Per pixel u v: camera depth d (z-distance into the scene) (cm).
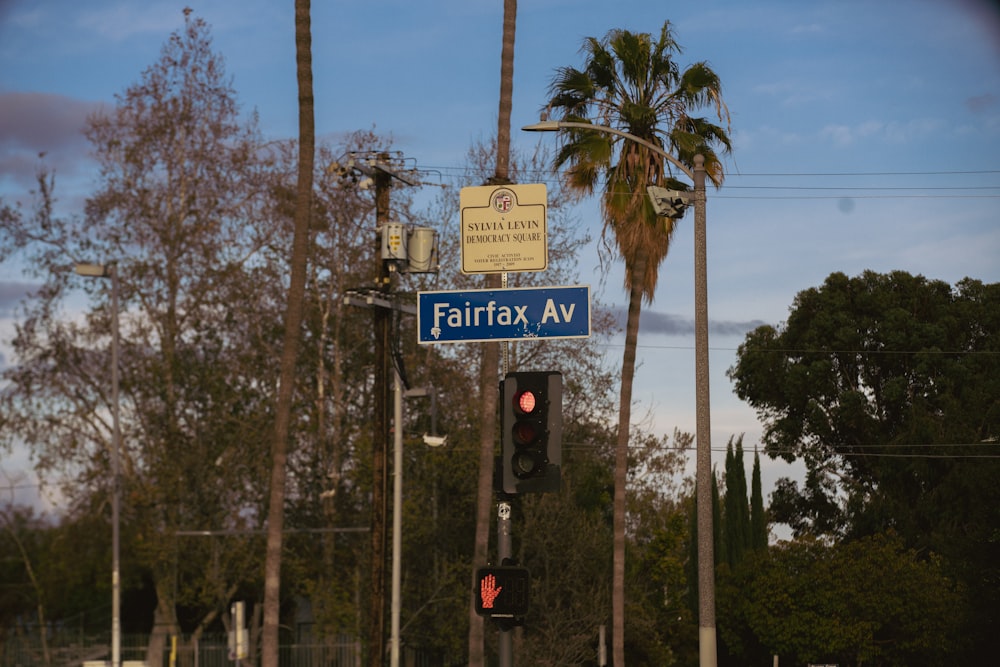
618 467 4284
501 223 1764
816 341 8006
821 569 6281
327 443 5325
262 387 5244
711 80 3947
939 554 6656
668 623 6412
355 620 4869
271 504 3131
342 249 5288
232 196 5144
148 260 5041
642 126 3969
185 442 5019
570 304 1730
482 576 1656
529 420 1636
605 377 5256
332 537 5009
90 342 4959
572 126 2370
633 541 6191
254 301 5228
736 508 7088
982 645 5966
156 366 4912
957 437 7181
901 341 7769
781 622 6291
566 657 4819
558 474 1630
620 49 3972
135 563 4747
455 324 1752
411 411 5353
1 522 4672
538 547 4956
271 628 3081
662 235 4088
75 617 4744
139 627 5128
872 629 6122
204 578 4988
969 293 8119
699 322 2303
